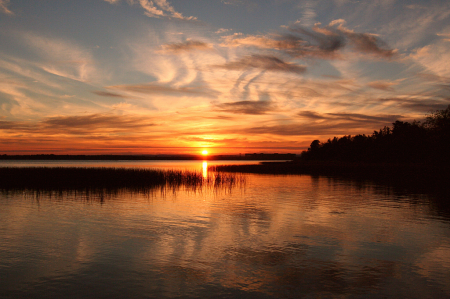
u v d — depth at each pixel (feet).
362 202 68.64
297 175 159.33
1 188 88.02
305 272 28.55
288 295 24.04
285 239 39.04
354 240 38.73
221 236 40.24
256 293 24.38
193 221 48.85
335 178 139.95
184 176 115.96
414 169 184.85
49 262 30.68
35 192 81.10
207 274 28.02
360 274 28.17
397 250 34.99
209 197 76.02
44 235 40.24
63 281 26.35
